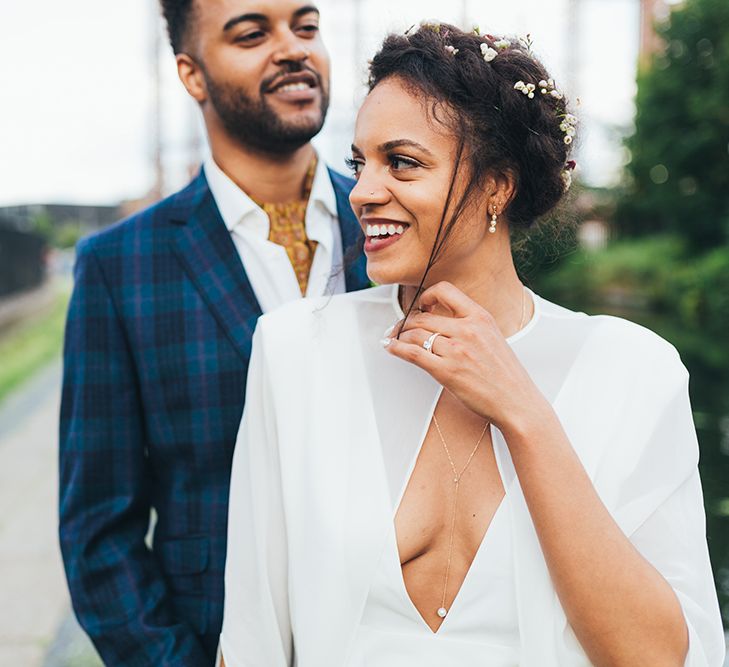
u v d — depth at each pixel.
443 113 1.30
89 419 1.74
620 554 1.23
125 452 1.76
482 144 1.32
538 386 1.40
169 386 1.74
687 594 1.31
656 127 21.73
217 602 1.69
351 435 1.41
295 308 1.54
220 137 1.88
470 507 1.35
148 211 1.88
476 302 1.44
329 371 1.46
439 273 1.41
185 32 1.81
